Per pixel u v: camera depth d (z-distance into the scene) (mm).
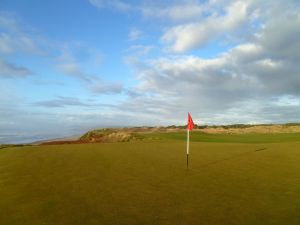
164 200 14352
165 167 21266
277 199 14609
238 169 20812
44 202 14172
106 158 24344
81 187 16469
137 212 12820
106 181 17625
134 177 18516
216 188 16391
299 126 86312
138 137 52906
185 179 18156
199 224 11625
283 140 48906
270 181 17875
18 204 14023
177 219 12102
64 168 20797
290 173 19797
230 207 13484
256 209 13234
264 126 89250
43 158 24219
